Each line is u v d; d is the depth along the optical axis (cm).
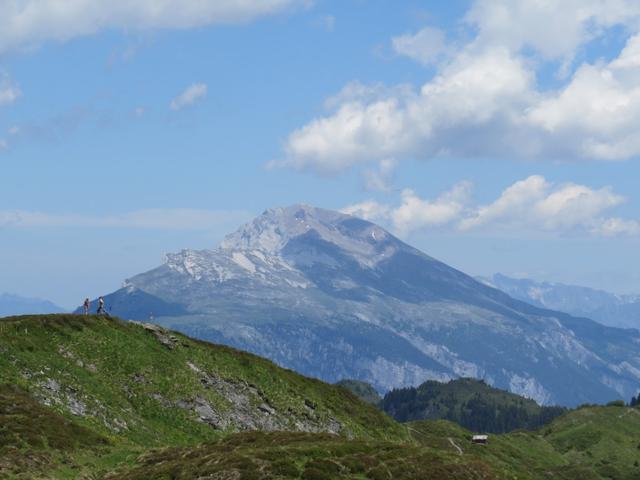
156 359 12669
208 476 6869
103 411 10325
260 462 7200
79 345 11838
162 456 8244
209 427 11619
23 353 10662
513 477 9025
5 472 7025
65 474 7444
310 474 6994
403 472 7625
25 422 8475
